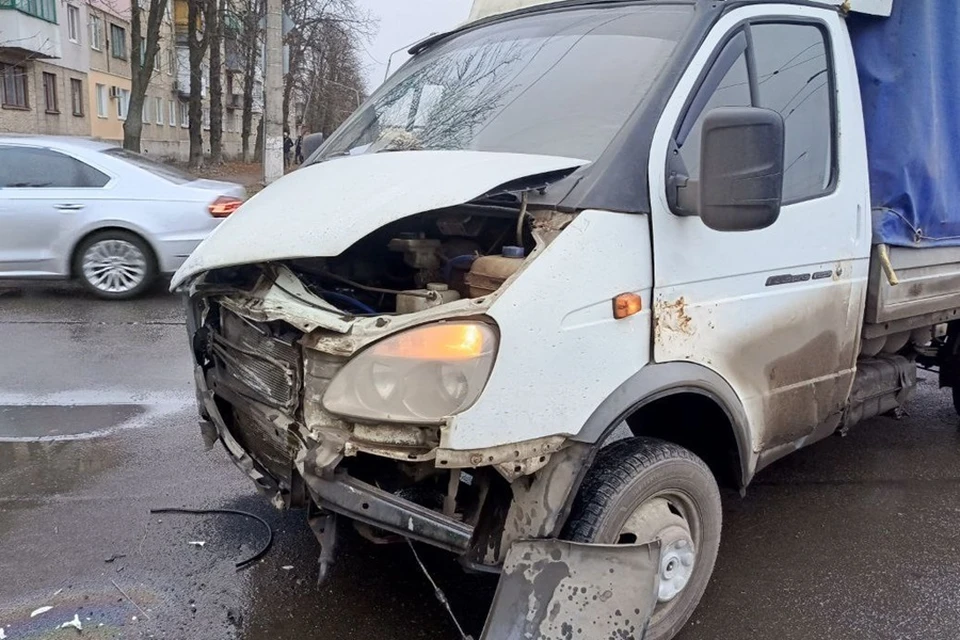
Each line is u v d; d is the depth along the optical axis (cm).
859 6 375
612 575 267
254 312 284
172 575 369
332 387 261
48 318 846
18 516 419
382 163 316
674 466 307
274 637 329
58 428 543
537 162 294
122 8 4009
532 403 260
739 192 269
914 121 393
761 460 361
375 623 339
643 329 288
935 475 508
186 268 317
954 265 455
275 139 1661
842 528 435
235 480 467
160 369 680
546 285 262
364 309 294
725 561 398
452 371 250
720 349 318
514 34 393
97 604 345
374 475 275
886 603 365
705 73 317
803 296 353
